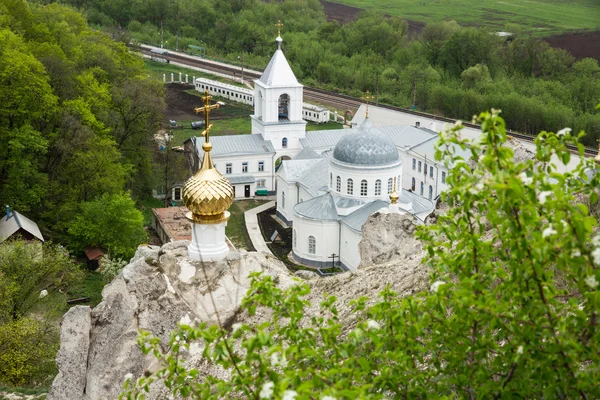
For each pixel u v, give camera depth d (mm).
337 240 108875
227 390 20484
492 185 18625
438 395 20781
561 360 19266
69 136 106625
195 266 36375
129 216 99750
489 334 21062
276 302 23422
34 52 120125
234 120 192625
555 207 18172
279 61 140750
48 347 67062
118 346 34344
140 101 123312
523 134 183125
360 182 108188
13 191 101062
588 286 19125
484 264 20938
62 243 100938
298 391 17703
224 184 37469
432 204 111500
